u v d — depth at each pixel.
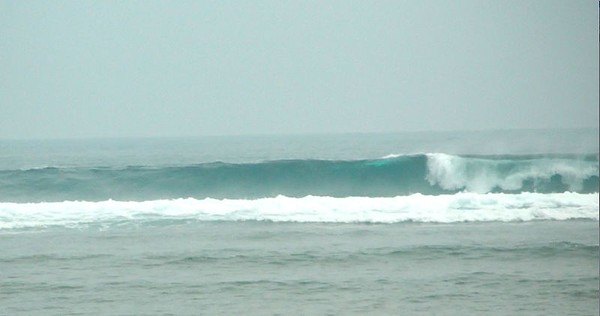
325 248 88.00
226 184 130.75
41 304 68.69
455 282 74.81
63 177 130.38
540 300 69.31
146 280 75.88
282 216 104.19
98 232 96.69
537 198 112.88
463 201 110.56
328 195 129.38
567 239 91.06
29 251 87.00
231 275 77.56
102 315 65.75
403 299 69.69
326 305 68.12
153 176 130.62
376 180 130.75
